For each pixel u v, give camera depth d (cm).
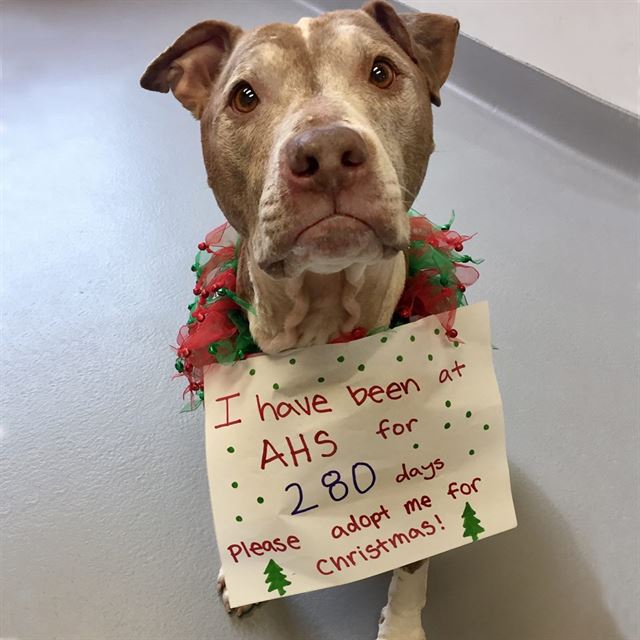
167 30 163
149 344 97
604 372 90
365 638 70
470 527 61
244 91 53
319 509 59
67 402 91
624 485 80
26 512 81
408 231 50
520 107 128
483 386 61
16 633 71
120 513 80
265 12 165
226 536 59
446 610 72
